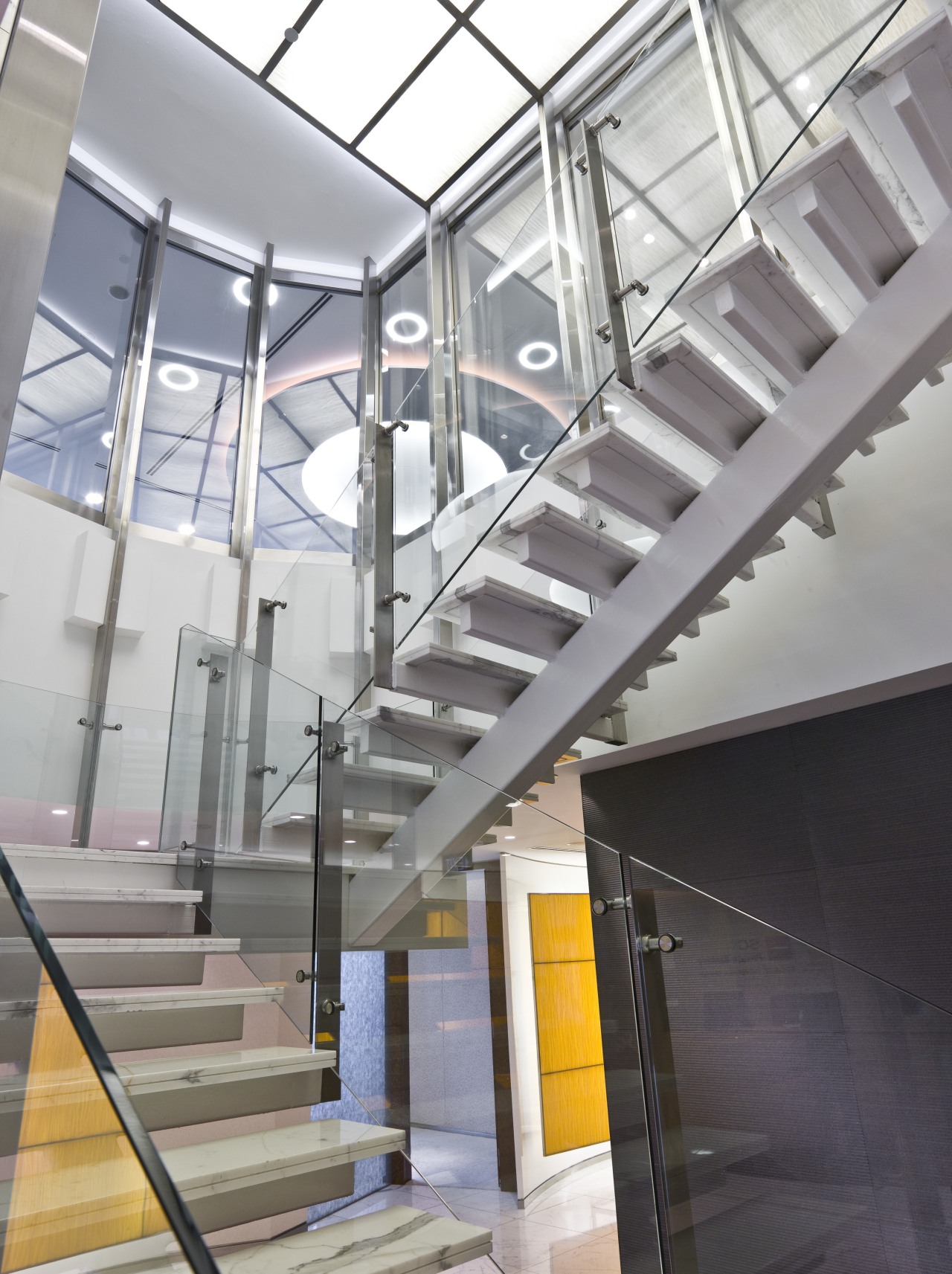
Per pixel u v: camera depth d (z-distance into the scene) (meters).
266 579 5.44
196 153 5.54
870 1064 2.24
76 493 5.02
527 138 5.59
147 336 5.47
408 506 3.41
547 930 2.33
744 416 2.81
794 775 3.80
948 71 2.16
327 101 5.17
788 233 2.48
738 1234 2.20
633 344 2.56
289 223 6.09
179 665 3.73
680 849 4.14
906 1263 2.12
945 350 2.54
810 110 2.31
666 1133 2.34
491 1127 2.11
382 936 2.30
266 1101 2.06
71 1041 1.08
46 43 3.20
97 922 2.71
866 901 3.47
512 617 3.15
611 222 2.70
